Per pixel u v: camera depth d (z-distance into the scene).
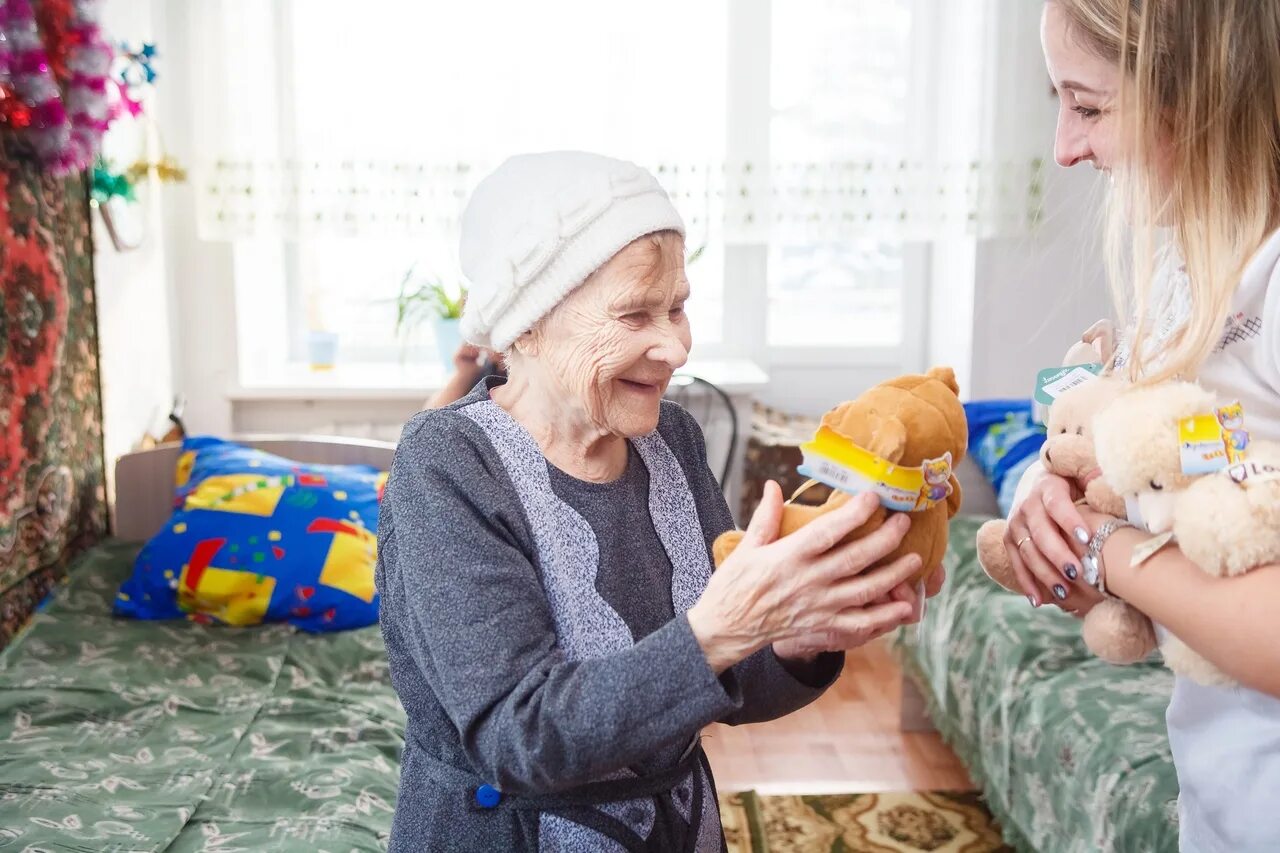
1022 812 2.05
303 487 2.45
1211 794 1.06
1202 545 0.90
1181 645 1.03
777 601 0.86
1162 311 1.07
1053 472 1.12
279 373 3.41
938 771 2.70
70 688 1.98
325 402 3.24
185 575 2.28
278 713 1.96
